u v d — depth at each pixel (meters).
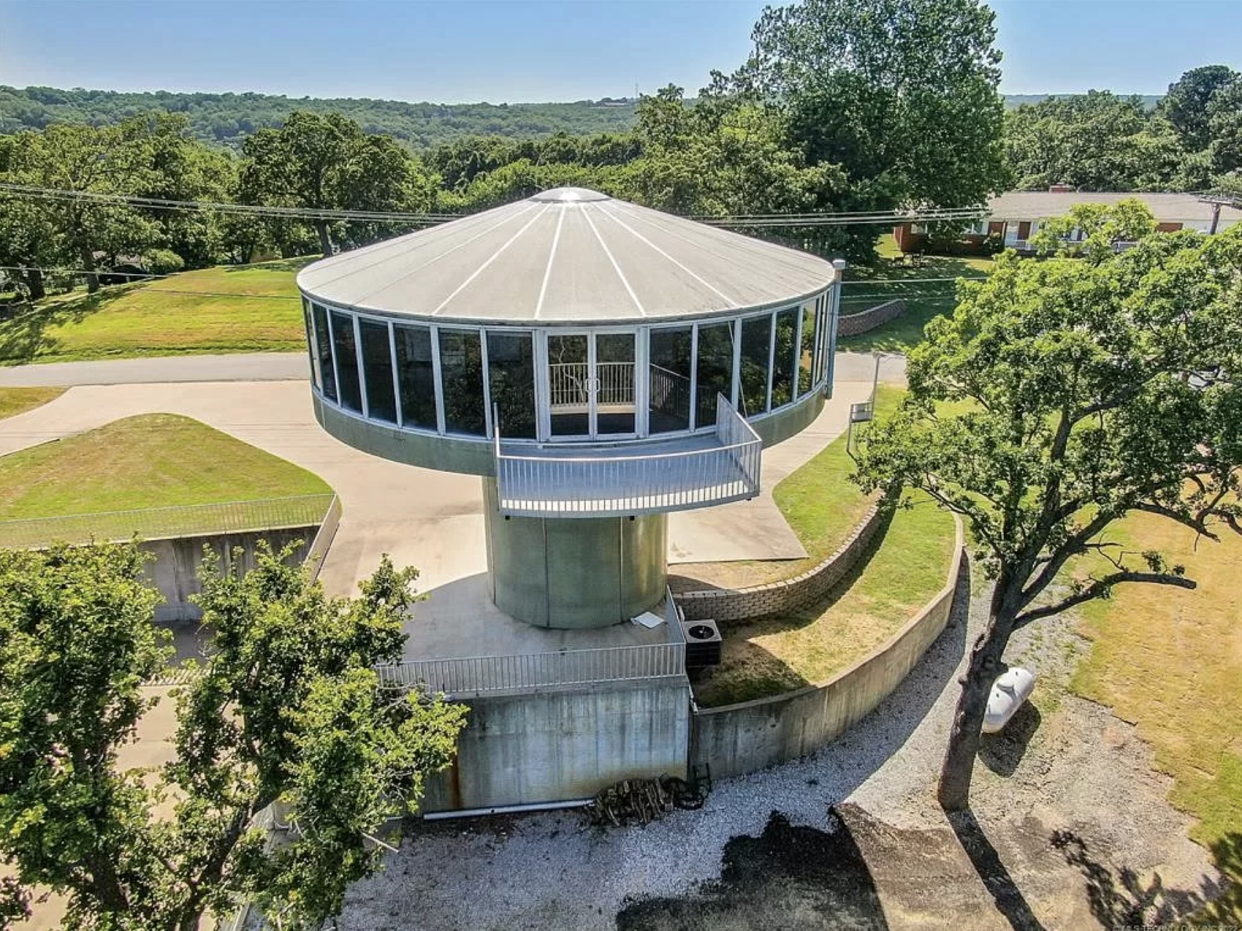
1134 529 28.94
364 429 16.61
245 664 12.15
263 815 16.97
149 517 24.61
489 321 14.33
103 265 64.94
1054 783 18.92
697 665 19.17
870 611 22.67
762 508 26.91
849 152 55.94
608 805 17.81
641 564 19.56
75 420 35.81
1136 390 14.09
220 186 81.06
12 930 14.12
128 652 11.40
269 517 25.30
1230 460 13.26
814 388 18.48
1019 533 16.41
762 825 17.77
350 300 15.61
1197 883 16.42
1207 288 13.22
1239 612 24.33
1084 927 15.63
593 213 18.03
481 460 15.62
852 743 20.08
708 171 48.50
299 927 11.28
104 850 10.79
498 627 19.42
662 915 15.77
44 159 56.34
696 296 15.24
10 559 12.11
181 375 42.81
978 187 57.72
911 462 16.34
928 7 54.53
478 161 141.50
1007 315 15.52
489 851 17.05
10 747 9.69
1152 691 21.47
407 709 14.27
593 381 14.97
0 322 54.91
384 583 14.41
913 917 15.82
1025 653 23.00
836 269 18.39
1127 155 91.12
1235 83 120.75
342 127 70.00
